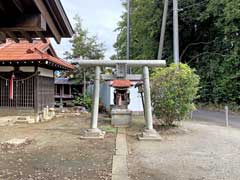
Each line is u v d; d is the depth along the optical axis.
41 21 3.63
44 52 13.53
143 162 6.23
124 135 9.70
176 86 10.54
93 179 4.98
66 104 24.88
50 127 11.54
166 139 9.02
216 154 6.97
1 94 13.54
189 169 5.69
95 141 8.54
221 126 12.05
